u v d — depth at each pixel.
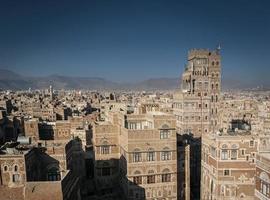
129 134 78.88
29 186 51.88
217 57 130.00
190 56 130.62
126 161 80.44
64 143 71.31
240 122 112.81
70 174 60.31
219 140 77.19
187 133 124.00
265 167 55.12
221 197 78.31
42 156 66.94
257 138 77.69
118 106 143.00
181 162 86.69
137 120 86.69
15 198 52.12
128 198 79.62
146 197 81.31
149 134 80.38
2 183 59.22
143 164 80.44
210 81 129.38
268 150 65.75
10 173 59.34
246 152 77.75
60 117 156.25
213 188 80.94
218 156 77.69
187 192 87.56
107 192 90.38
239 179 78.00
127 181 80.00
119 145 89.56
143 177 80.88
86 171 103.75
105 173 90.19
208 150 84.69
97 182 89.56
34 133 101.06
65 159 67.69
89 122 141.88
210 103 127.69
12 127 100.44
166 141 81.81
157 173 81.75
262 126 112.75
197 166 112.19
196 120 125.06
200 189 101.25
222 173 78.00
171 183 83.31
